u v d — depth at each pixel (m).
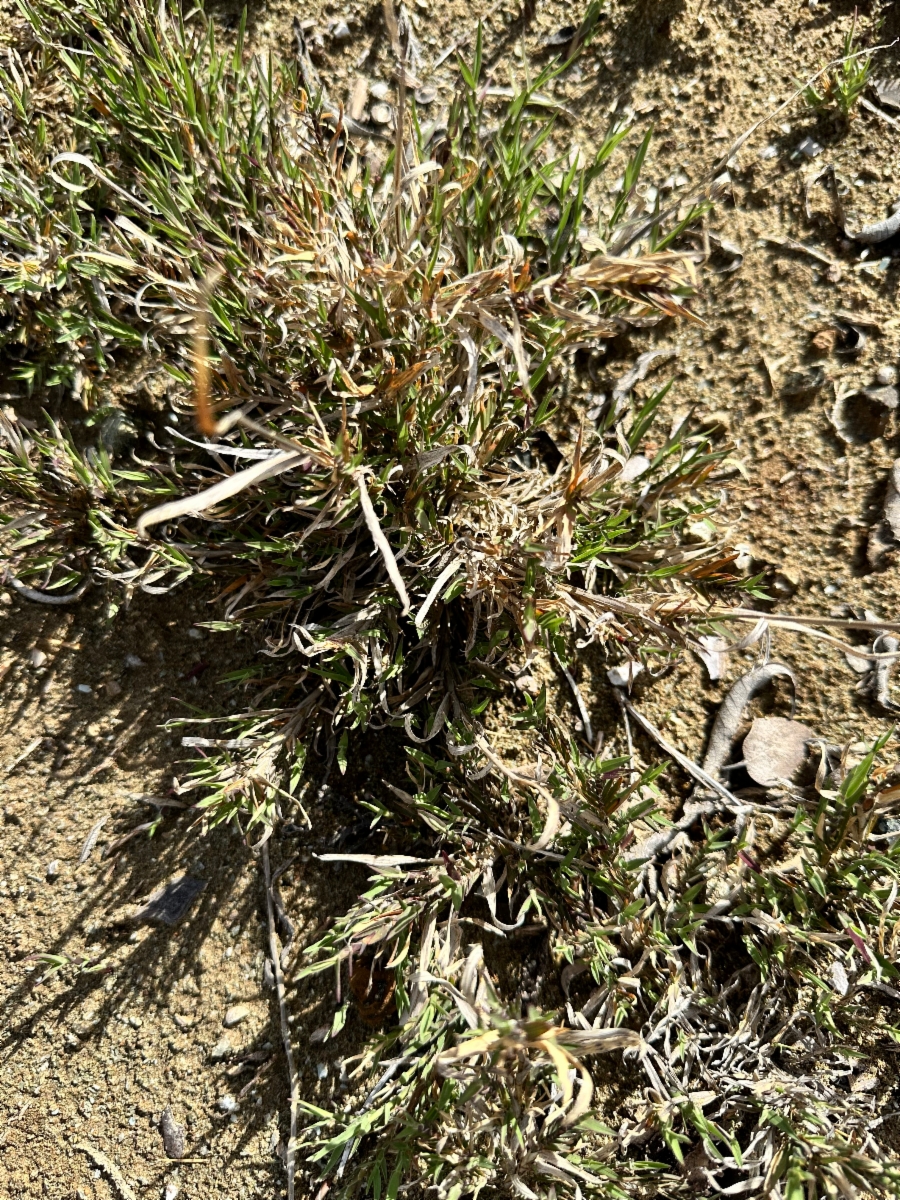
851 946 0.45
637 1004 0.47
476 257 0.46
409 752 0.45
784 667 0.48
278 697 0.48
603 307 0.46
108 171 0.50
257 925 0.48
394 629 0.45
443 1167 0.43
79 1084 0.48
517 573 0.43
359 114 0.52
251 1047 0.47
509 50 0.52
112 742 0.49
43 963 0.48
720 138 0.51
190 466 0.48
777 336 0.50
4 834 0.49
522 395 0.45
